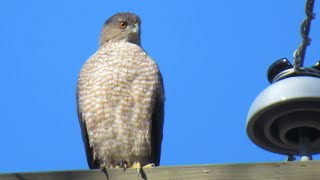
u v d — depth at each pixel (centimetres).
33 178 906
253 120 990
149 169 922
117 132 1545
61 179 912
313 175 885
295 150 1026
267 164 894
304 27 940
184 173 911
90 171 923
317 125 973
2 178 900
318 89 956
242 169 895
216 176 899
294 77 984
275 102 958
